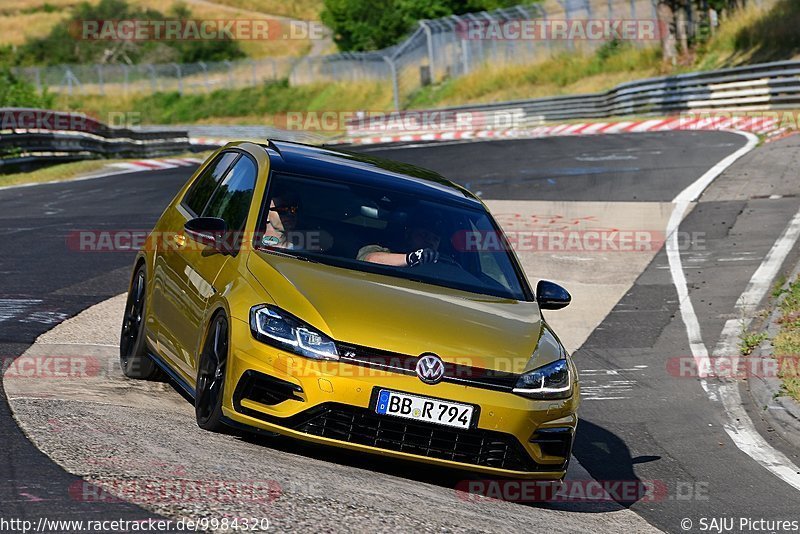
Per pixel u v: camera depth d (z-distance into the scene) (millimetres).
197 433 19453
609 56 169500
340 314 18844
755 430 27312
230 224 21969
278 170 22844
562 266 47031
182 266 22625
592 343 35469
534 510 19234
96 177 86375
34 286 36031
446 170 82250
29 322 29906
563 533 17516
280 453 19109
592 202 62469
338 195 22688
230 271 20359
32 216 57188
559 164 82750
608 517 19875
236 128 197125
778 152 76188
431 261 21922
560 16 179000
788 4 137000
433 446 18531
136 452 17375
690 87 120750
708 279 43656
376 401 18172
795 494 22391
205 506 14977
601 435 26469
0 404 19609
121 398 22047
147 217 57969
